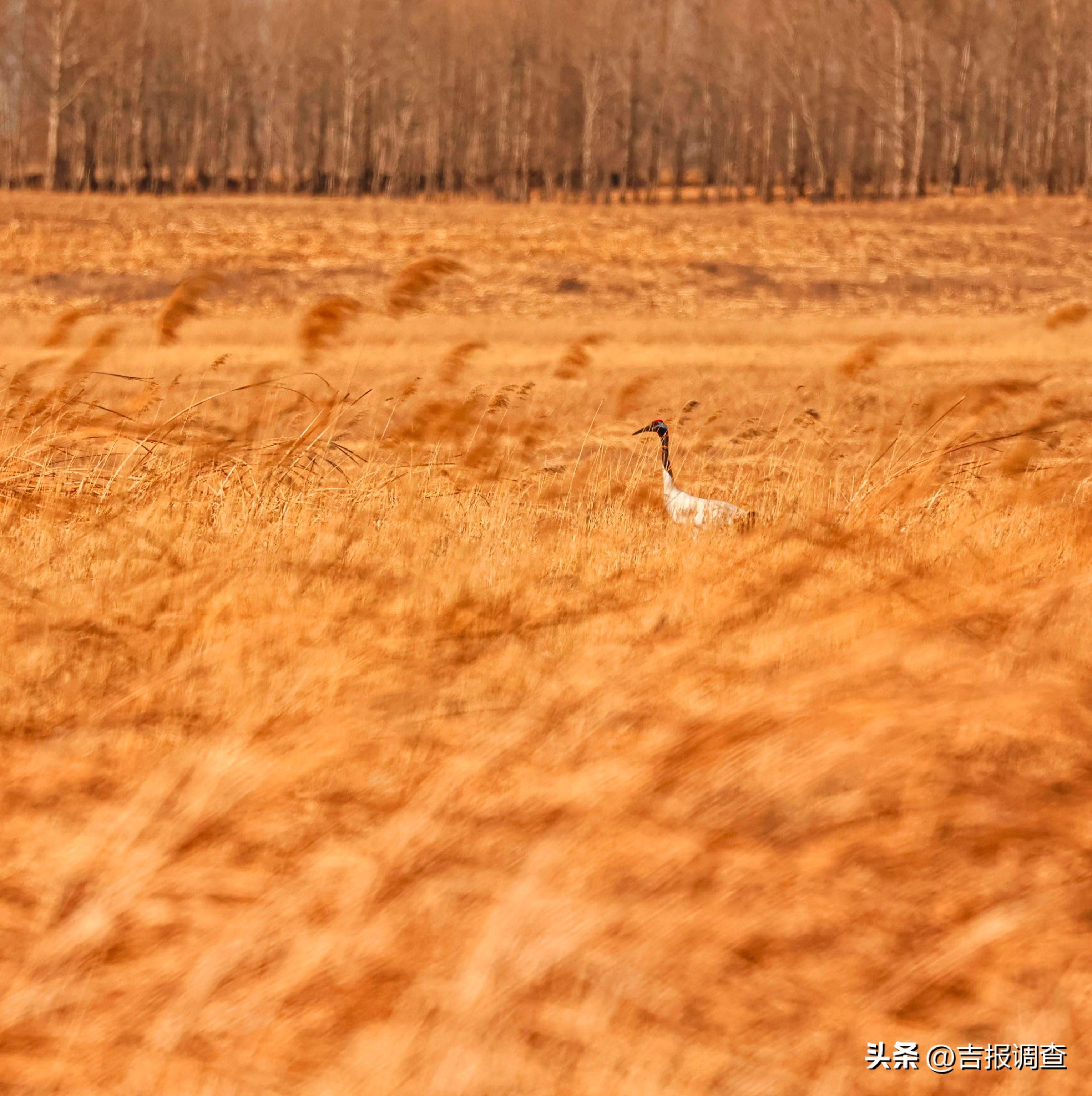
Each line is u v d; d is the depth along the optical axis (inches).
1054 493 1040.2
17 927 549.3
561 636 805.2
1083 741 676.7
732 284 7544.3
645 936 513.3
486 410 1456.7
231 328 5177.2
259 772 631.2
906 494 1137.4
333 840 591.8
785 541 827.4
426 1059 458.6
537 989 490.9
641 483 1508.4
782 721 626.5
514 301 6845.5
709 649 709.9
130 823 604.4
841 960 508.7
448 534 1180.5
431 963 502.6
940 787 621.0
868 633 704.4
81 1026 483.8
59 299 6333.7
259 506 1195.3
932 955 507.8
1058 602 766.5
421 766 661.3
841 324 6141.7
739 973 502.6
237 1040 472.1
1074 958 517.3
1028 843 585.6
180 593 890.7
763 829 581.3
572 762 622.8
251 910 539.8
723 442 2236.7
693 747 609.6
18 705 767.1
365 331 4972.9
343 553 975.6
